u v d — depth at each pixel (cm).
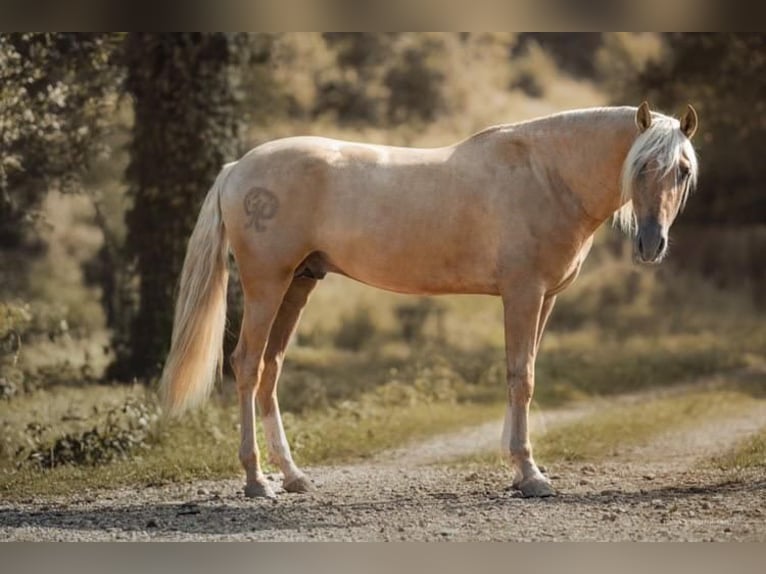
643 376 2264
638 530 946
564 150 1105
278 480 1230
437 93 3819
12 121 1527
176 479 1246
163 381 1143
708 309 2989
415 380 1923
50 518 1047
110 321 2275
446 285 1135
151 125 1858
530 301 1102
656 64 3031
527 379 1103
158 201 1850
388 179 1124
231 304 1762
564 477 1223
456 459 1411
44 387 1766
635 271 3189
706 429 1639
